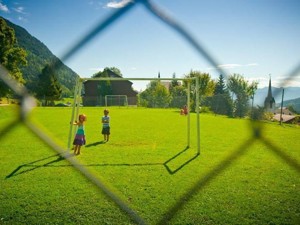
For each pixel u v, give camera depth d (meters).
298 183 5.82
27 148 9.59
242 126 17.97
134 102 53.38
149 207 4.45
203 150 9.65
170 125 18.25
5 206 4.47
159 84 45.06
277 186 5.60
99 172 6.62
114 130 15.47
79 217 4.11
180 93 46.62
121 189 5.34
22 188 5.36
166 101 44.62
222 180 5.96
